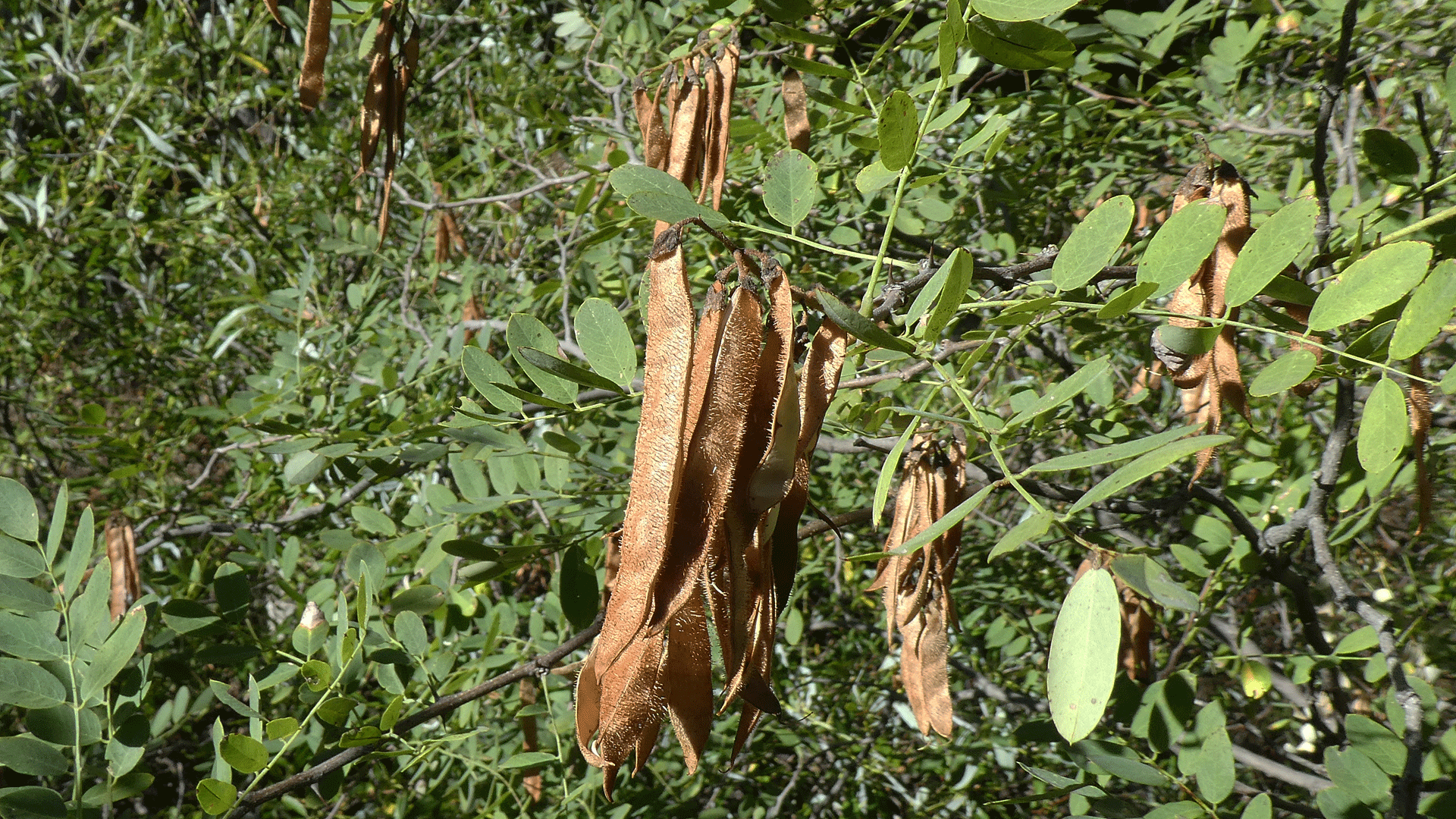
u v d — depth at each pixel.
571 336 1.14
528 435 0.86
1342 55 0.67
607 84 1.39
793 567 0.51
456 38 2.14
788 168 0.61
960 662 1.20
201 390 1.79
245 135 1.99
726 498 0.49
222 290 1.78
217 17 2.12
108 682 0.62
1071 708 0.48
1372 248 0.65
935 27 0.76
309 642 0.71
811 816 1.24
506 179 1.69
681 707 0.50
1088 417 0.94
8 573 0.64
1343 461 0.73
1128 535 0.70
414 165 1.79
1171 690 0.65
